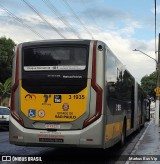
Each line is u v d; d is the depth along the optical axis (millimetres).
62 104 10398
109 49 11164
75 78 10406
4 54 52438
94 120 10211
